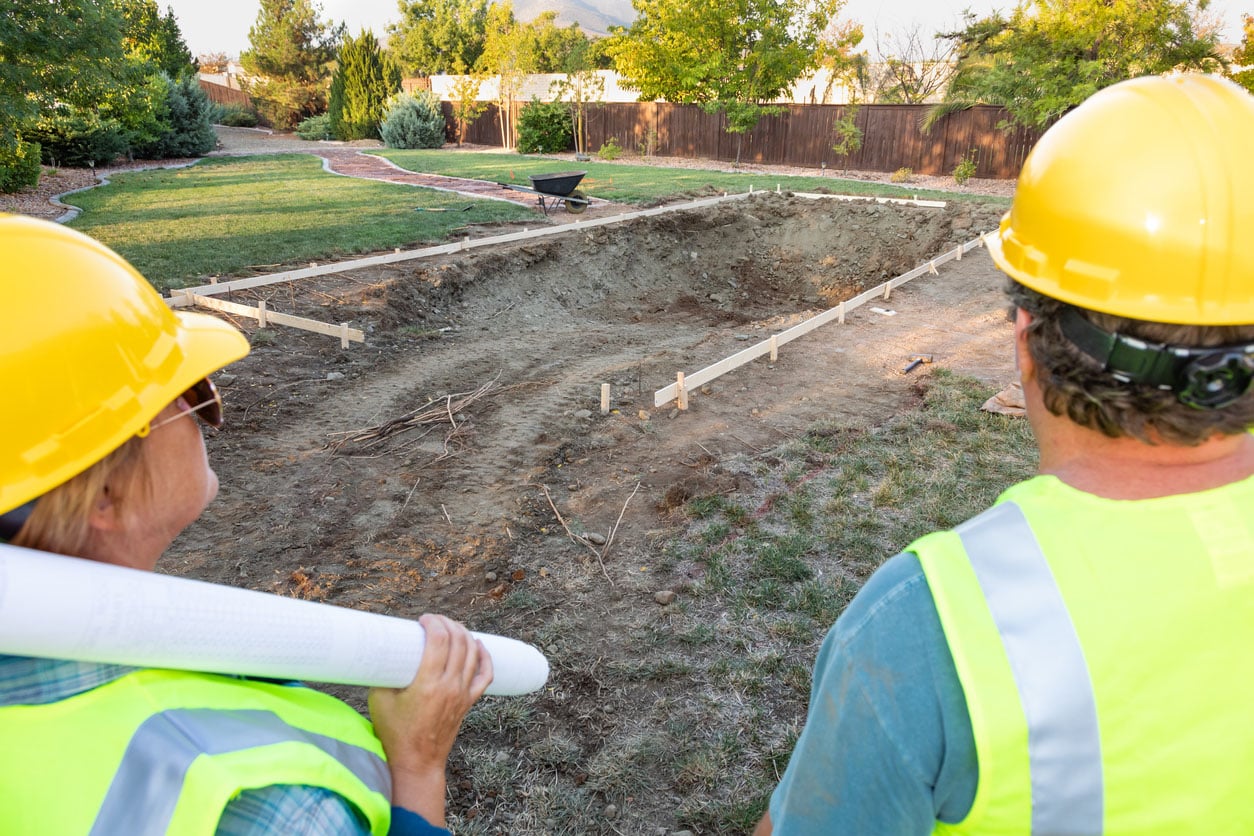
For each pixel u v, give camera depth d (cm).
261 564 504
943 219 1625
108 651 77
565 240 1439
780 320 1134
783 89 3009
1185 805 80
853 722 90
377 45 4459
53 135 2441
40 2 1348
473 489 597
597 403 763
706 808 324
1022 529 89
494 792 333
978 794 84
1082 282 89
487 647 135
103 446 87
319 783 82
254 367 826
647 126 3262
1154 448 91
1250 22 2100
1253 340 84
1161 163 87
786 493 576
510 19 4072
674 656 412
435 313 1120
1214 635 81
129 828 72
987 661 82
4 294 82
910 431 679
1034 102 2161
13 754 74
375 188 2102
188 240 1350
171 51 4225
